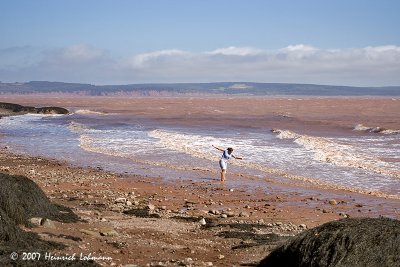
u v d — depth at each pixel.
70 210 16.78
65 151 39.72
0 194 13.23
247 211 19.45
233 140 45.53
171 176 28.25
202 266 11.52
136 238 14.16
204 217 17.88
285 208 20.14
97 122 72.69
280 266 9.97
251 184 25.86
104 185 24.83
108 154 37.56
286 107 132.00
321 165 31.55
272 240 14.41
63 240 12.56
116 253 12.20
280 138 47.19
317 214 19.08
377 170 29.39
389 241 8.84
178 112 103.69
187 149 39.41
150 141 45.38
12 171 28.95
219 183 26.12
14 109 98.81
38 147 42.62
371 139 46.75
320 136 50.22
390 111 103.50
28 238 11.64
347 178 27.31
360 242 8.94
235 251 13.17
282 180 26.98
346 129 58.81
